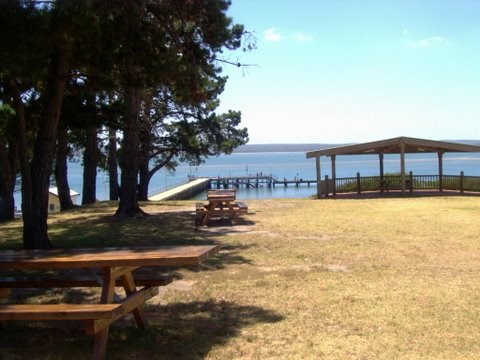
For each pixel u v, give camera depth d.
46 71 9.80
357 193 28.19
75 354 4.89
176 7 11.95
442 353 4.75
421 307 6.32
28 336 5.45
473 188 27.16
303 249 10.82
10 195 22.11
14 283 5.80
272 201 23.92
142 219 17.48
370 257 9.81
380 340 5.12
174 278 8.29
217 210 15.67
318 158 26.89
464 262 9.25
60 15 8.34
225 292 7.29
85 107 16.69
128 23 11.13
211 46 12.57
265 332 5.43
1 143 21.50
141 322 5.55
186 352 4.87
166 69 11.61
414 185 29.17
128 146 18.34
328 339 5.16
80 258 4.94
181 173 130.12
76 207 24.56
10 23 7.81
